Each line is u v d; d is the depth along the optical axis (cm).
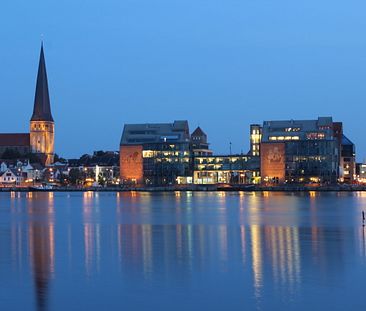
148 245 10431
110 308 6194
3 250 9881
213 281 7262
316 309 6091
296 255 9094
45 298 6544
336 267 8056
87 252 9594
